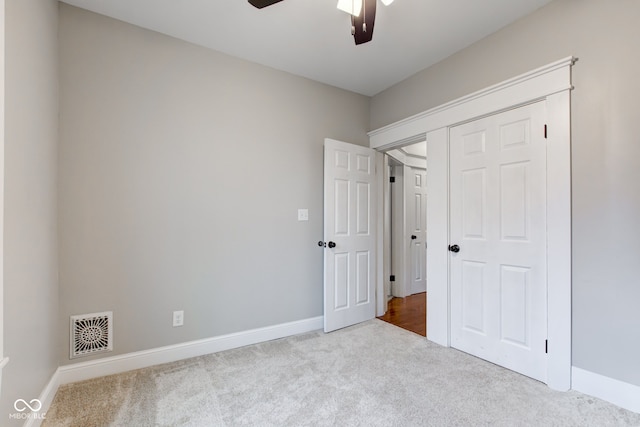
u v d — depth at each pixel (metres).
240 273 2.66
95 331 2.09
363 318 3.28
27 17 1.51
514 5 2.02
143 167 2.26
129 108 2.21
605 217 1.76
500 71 2.27
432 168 2.75
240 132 2.67
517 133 2.18
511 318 2.20
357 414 1.69
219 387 1.96
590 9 1.82
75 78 2.04
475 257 2.44
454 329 2.59
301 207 3.01
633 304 1.67
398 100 3.16
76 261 2.04
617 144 1.72
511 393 1.89
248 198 2.71
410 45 2.49
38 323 1.62
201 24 2.23
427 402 1.80
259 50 2.57
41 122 1.70
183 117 2.42
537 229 2.06
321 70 2.91
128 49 2.22
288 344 2.68
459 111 2.52
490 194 2.34
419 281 4.70
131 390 1.92
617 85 1.73
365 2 1.61
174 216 2.37
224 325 2.58
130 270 2.21
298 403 1.79
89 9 2.08
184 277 2.41
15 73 1.38
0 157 1.17
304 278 3.02
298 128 3.00
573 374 1.88
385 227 3.76
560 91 1.92
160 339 2.31
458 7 2.03
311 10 2.08
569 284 1.89
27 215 1.49
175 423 1.61
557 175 1.95
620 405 1.71
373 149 3.44
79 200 2.05
